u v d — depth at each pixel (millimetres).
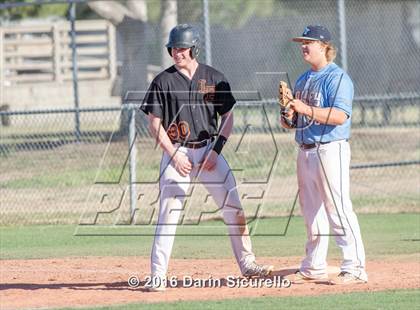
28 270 31562
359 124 77125
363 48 87938
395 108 84562
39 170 58094
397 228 41500
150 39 77625
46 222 45094
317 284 27109
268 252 35406
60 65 88750
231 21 97312
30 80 89125
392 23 88312
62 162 60000
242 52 85062
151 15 88438
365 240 37906
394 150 65312
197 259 33844
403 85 87250
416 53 87375
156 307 23328
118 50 95000
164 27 73875
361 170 58375
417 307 23062
